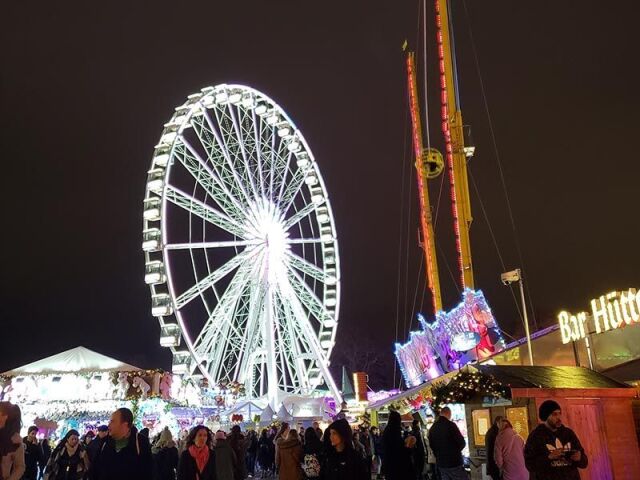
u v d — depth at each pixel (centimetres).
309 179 3947
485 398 1323
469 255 2641
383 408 2731
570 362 1559
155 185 3155
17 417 741
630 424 1241
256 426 3098
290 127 4006
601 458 1202
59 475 1105
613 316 1398
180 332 3045
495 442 939
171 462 1399
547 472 777
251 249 3419
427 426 2539
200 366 3061
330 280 3872
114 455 730
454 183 2734
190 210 3275
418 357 2791
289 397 3338
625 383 1355
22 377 2281
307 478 931
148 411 2641
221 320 3253
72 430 1145
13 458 726
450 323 2388
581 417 1215
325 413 3388
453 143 2789
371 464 1825
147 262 3081
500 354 1794
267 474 2581
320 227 3938
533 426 1191
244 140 3694
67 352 2380
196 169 3378
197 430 897
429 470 1585
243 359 3472
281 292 3544
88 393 2297
